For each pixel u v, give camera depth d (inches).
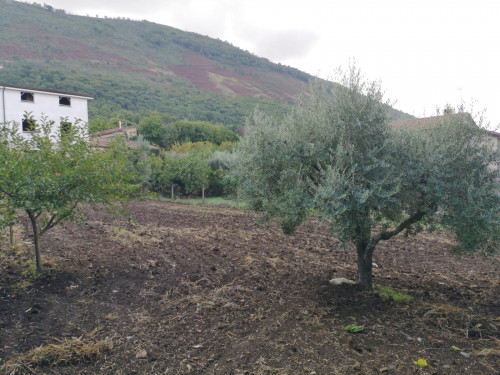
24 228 371.6
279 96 5821.9
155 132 2042.3
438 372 152.9
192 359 165.8
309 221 554.3
